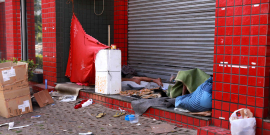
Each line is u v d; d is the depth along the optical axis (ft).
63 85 25.71
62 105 22.13
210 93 15.38
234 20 13.94
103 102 21.58
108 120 17.89
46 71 28.66
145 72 26.78
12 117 19.26
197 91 15.74
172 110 16.71
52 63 27.48
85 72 24.27
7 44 34.09
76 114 19.53
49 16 27.25
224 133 13.66
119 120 17.83
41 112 20.29
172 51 24.14
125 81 25.11
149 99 18.74
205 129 14.29
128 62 28.55
